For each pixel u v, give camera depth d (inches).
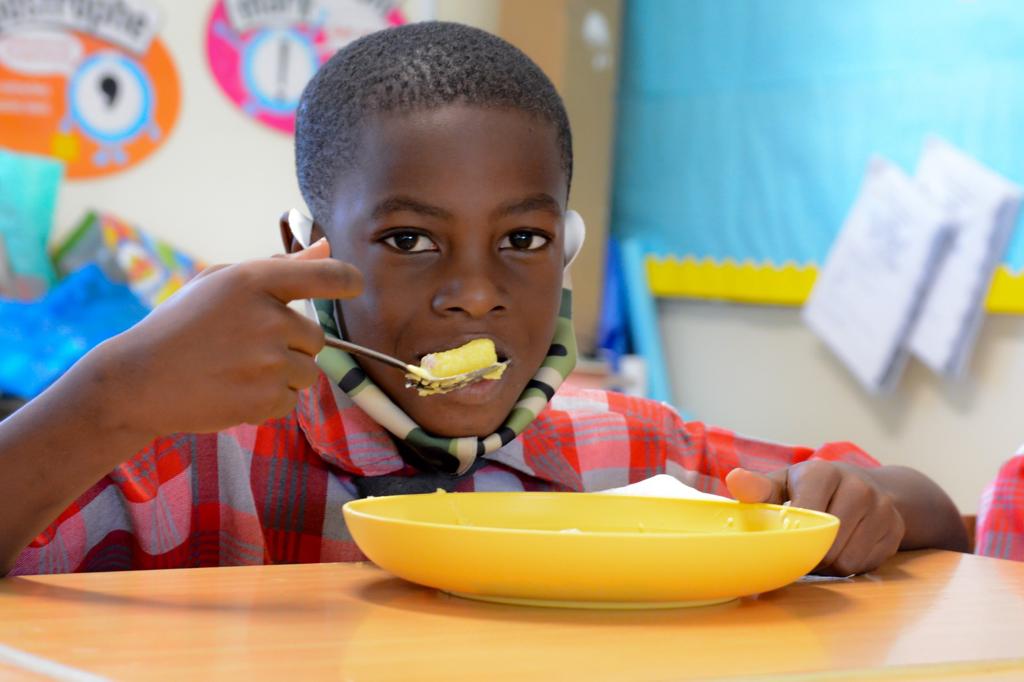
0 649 20.0
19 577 27.7
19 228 100.0
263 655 19.8
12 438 29.3
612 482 49.4
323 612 24.1
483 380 38.0
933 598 28.2
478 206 36.8
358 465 41.3
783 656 20.8
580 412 50.2
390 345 37.8
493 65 38.1
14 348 90.2
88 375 29.0
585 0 120.3
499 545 24.2
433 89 37.2
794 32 111.4
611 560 24.1
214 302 28.7
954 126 99.3
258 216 114.5
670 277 122.9
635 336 124.9
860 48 106.3
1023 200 94.3
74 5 105.6
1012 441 97.4
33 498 29.2
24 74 104.5
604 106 123.0
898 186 103.4
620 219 126.8
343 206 38.7
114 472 38.2
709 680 18.7
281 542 42.4
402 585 27.9
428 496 30.8
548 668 19.4
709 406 122.0
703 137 119.3
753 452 53.5
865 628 23.9
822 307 109.7
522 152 37.5
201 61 111.0
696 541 24.2
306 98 41.6
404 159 36.8
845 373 109.8
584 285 121.3
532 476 45.3
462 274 37.0
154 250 107.2
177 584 27.0
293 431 42.6
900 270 102.6
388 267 37.2
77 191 106.3
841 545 31.8
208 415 28.8
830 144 109.0
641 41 124.3
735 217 116.9
